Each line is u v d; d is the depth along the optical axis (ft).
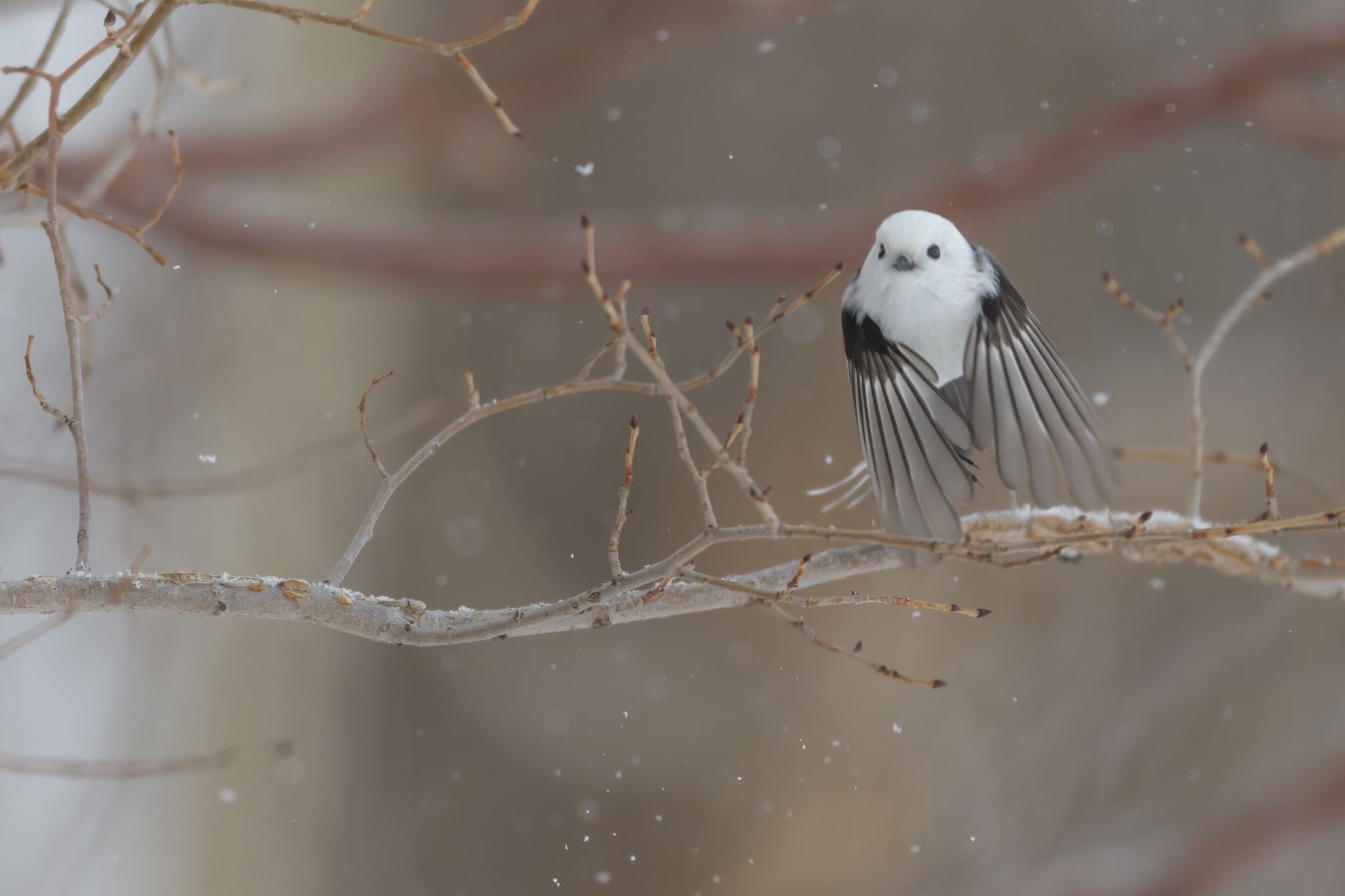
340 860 25.25
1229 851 23.81
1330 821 23.66
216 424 25.86
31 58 19.83
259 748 17.98
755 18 25.84
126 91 23.45
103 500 20.90
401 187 30.42
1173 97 24.99
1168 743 25.59
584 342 28.58
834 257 25.35
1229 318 17.75
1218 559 17.72
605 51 25.71
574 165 30.40
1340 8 24.62
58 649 23.82
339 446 18.35
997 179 25.30
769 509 17.42
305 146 25.22
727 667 27.14
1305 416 32.73
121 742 23.27
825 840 25.64
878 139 31.27
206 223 24.00
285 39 28.68
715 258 25.14
